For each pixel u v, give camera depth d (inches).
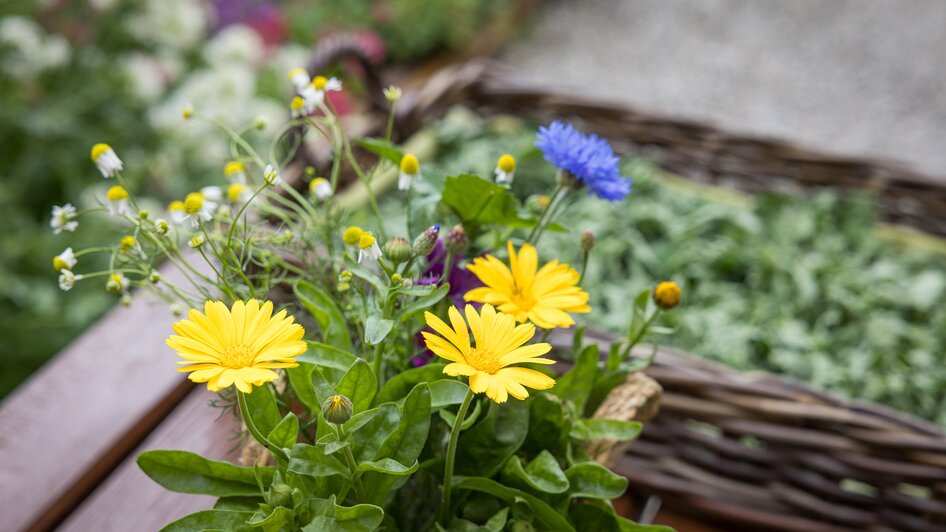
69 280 25.1
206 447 31.4
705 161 53.6
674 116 51.6
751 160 52.5
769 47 121.4
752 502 36.5
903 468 33.6
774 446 34.2
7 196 58.2
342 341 25.7
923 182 49.8
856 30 124.3
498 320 22.5
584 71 116.4
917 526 35.1
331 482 23.8
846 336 51.9
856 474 34.4
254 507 24.1
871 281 54.6
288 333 21.7
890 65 117.3
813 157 51.2
